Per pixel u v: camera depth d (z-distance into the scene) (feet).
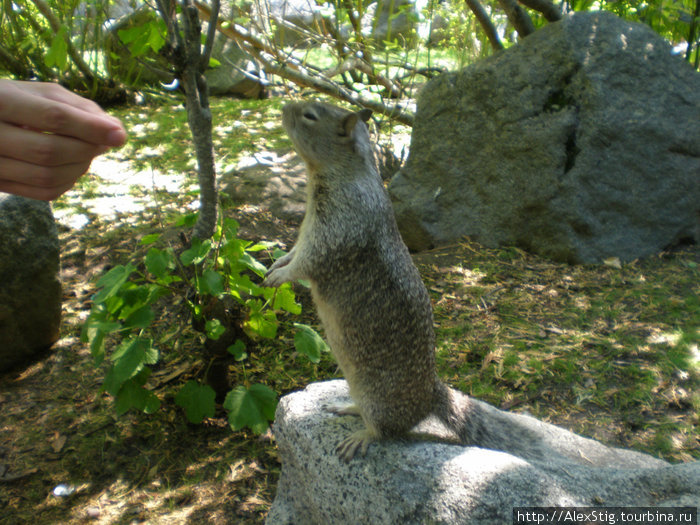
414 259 2.65
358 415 1.30
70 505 1.54
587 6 2.99
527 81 2.56
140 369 1.56
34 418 1.80
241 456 1.71
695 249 2.60
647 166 2.50
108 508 1.54
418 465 1.09
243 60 4.87
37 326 1.99
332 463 1.17
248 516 1.51
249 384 1.93
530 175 2.56
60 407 1.84
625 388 1.82
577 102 2.48
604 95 2.43
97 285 1.55
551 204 2.52
